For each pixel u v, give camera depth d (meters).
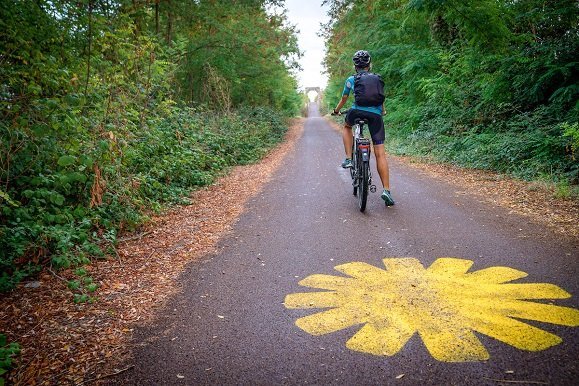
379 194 6.15
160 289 3.08
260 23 17.75
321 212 5.22
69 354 2.23
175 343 2.30
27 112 3.55
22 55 3.62
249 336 2.33
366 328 2.33
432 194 6.01
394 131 15.73
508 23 8.39
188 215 5.46
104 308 2.79
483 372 1.89
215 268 3.48
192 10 14.72
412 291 2.78
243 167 10.70
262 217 5.16
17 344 2.28
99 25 4.30
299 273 3.25
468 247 3.63
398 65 14.90
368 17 16.70
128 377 2.00
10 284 3.12
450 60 11.73
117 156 4.58
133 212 4.79
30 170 4.05
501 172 7.47
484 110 9.88
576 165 6.15
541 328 2.23
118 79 5.43
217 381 1.95
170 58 10.03
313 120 44.31
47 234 3.60
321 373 1.96
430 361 2.00
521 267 3.11
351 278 3.08
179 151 7.88
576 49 7.50
